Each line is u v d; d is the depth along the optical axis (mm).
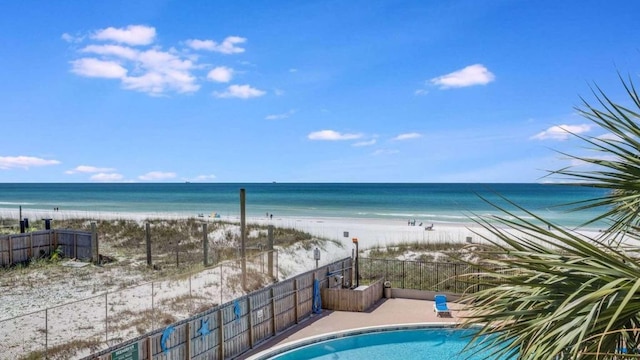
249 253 29656
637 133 4207
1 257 27375
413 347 18078
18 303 19812
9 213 63562
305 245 33125
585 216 57125
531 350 3807
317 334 18312
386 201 99188
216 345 15117
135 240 36906
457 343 18359
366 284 24750
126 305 18719
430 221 59688
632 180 4203
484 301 4566
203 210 78500
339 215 69125
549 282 3949
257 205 89938
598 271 3627
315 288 21172
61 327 16359
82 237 29516
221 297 18156
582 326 3438
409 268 26250
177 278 21766
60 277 24875
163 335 13109
